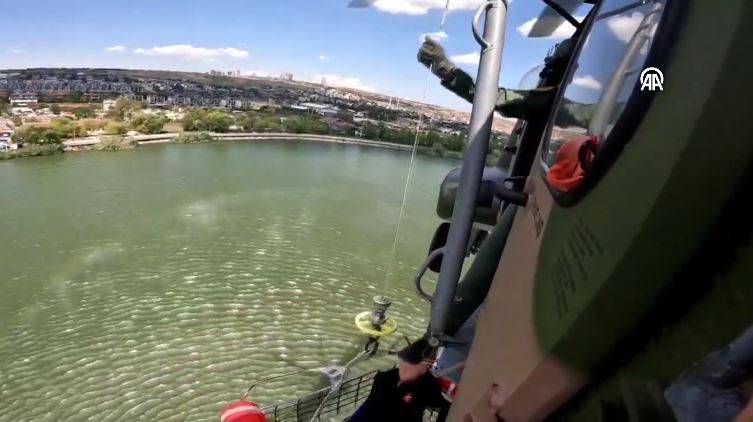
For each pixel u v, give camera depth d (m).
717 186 1.11
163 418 31.88
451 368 4.78
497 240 5.02
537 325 1.99
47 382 34.16
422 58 4.95
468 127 3.81
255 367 36.97
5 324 38.56
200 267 47.97
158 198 64.88
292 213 62.03
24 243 48.84
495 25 3.71
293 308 44.06
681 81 1.34
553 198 2.46
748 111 1.08
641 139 1.49
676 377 1.17
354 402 10.33
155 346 37.91
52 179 70.25
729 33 1.14
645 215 1.27
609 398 1.49
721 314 1.07
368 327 25.17
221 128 125.88
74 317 40.53
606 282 1.39
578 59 3.00
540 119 4.79
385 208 68.94
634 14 2.00
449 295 3.92
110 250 49.25
